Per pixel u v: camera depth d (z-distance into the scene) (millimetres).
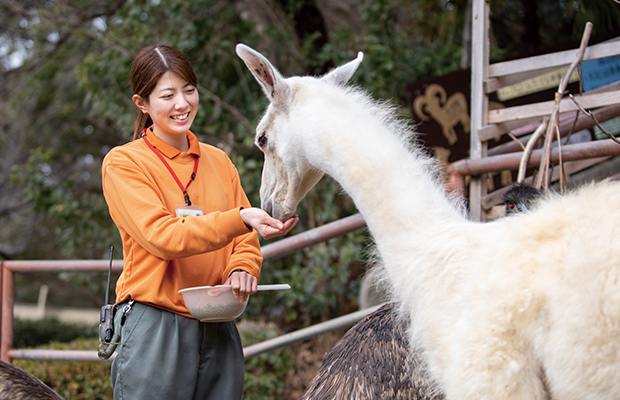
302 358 7160
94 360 4184
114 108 8086
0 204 14172
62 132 13750
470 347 1882
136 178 2441
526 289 1810
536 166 3453
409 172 2258
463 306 1967
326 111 2354
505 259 1909
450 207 2301
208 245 2328
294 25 8898
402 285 2176
